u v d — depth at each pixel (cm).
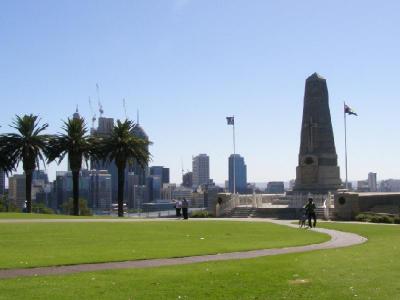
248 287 1947
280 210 6981
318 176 8381
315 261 2605
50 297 1772
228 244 3434
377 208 6850
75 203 8319
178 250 3047
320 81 8538
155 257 2750
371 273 2241
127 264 2519
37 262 2512
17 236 3700
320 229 4812
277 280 2073
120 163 8312
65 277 2133
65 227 4438
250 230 4578
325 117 8525
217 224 5153
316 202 7169
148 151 8512
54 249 3027
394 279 2106
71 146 8238
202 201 19200
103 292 1853
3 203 13400
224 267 2403
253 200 7612
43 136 8250
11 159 8194
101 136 8612
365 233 4419
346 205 6588
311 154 8438
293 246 3397
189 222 5397
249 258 2759
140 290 1888
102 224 4872
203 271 2283
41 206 13650
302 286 1969
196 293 1845
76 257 2691
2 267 2378
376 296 1816
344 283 2023
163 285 1972
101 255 2780
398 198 7194
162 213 14988
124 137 8344
